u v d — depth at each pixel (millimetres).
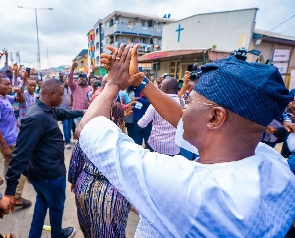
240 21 11578
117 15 28797
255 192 511
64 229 2404
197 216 503
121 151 585
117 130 639
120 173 551
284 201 581
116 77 776
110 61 784
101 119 662
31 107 1895
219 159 585
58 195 1986
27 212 2807
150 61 13922
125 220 1565
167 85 2754
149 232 633
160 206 527
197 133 619
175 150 2744
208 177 530
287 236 2141
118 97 2084
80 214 1571
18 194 2838
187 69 12383
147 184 534
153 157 583
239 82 528
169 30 15805
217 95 549
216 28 12695
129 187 546
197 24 13680
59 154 1954
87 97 5391
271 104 532
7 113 2920
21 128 1756
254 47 11438
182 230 521
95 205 1431
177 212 516
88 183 1475
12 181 1706
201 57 10695
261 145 781
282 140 3059
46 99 1905
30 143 1725
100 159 598
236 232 490
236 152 580
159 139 2738
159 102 963
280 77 586
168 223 527
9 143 2969
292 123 2623
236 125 553
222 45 12484
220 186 515
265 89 520
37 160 1865
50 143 1880
